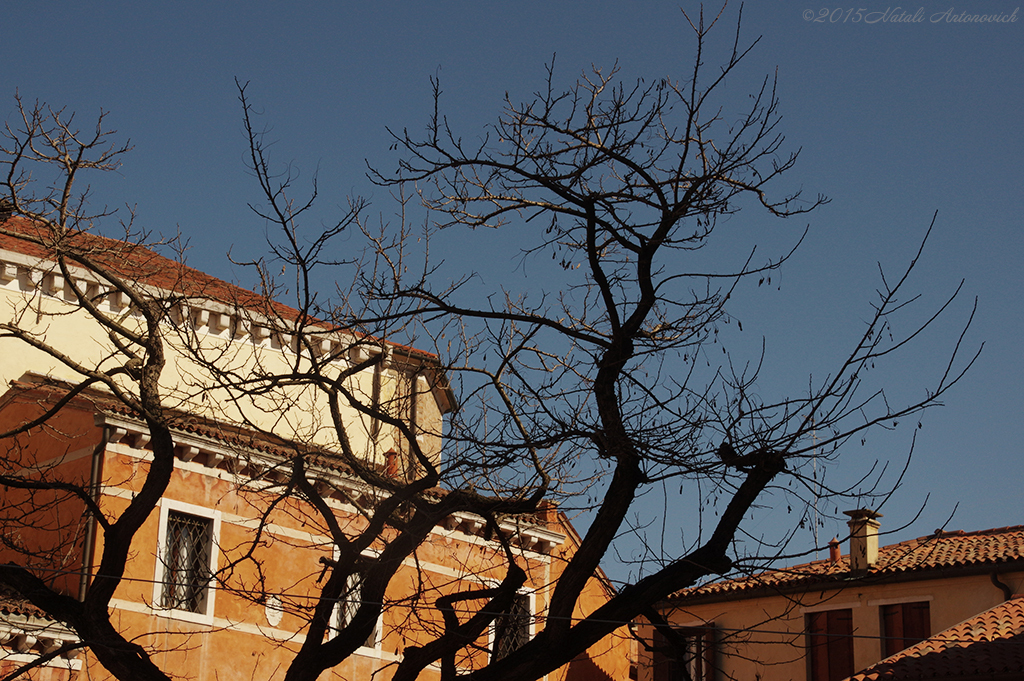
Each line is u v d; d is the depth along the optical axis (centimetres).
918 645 2112
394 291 1083
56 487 1133
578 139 1045
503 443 1027
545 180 1026
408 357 1162
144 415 1151
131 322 2759
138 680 1048
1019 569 2361
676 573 1009
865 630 2547
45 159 1269
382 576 1101
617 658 2867
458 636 1062
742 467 984
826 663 2591
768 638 2681
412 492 1084
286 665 2164
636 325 1009
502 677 999
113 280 1261
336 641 1064
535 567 2530
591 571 1009
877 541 2633
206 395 1198
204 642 2070
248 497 2189
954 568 2436
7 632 1830
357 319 1069
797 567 2795
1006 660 1925
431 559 2364
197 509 2120
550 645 999
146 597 2023
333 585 1077
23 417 2297
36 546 2089
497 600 1091
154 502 1122
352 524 2239
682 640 1066
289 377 1101
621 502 998
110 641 1063
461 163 1039
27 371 2567
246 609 2139
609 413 996
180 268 1426
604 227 1009
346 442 1139
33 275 2633
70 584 1977
